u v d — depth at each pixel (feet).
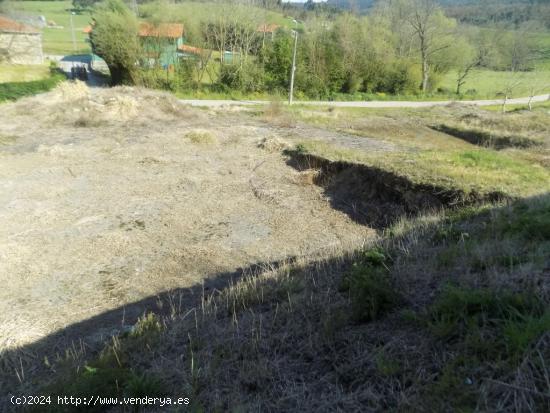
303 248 19.27
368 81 104.83
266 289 12.42
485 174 22.29
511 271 9.57
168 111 47.80
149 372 8.90
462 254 11.53
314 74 95.71
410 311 9.04
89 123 40.98
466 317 8.26
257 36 99.71
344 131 43.73
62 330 12.66
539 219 12.56
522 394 6.16
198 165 30.63
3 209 21.59
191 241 19.72
